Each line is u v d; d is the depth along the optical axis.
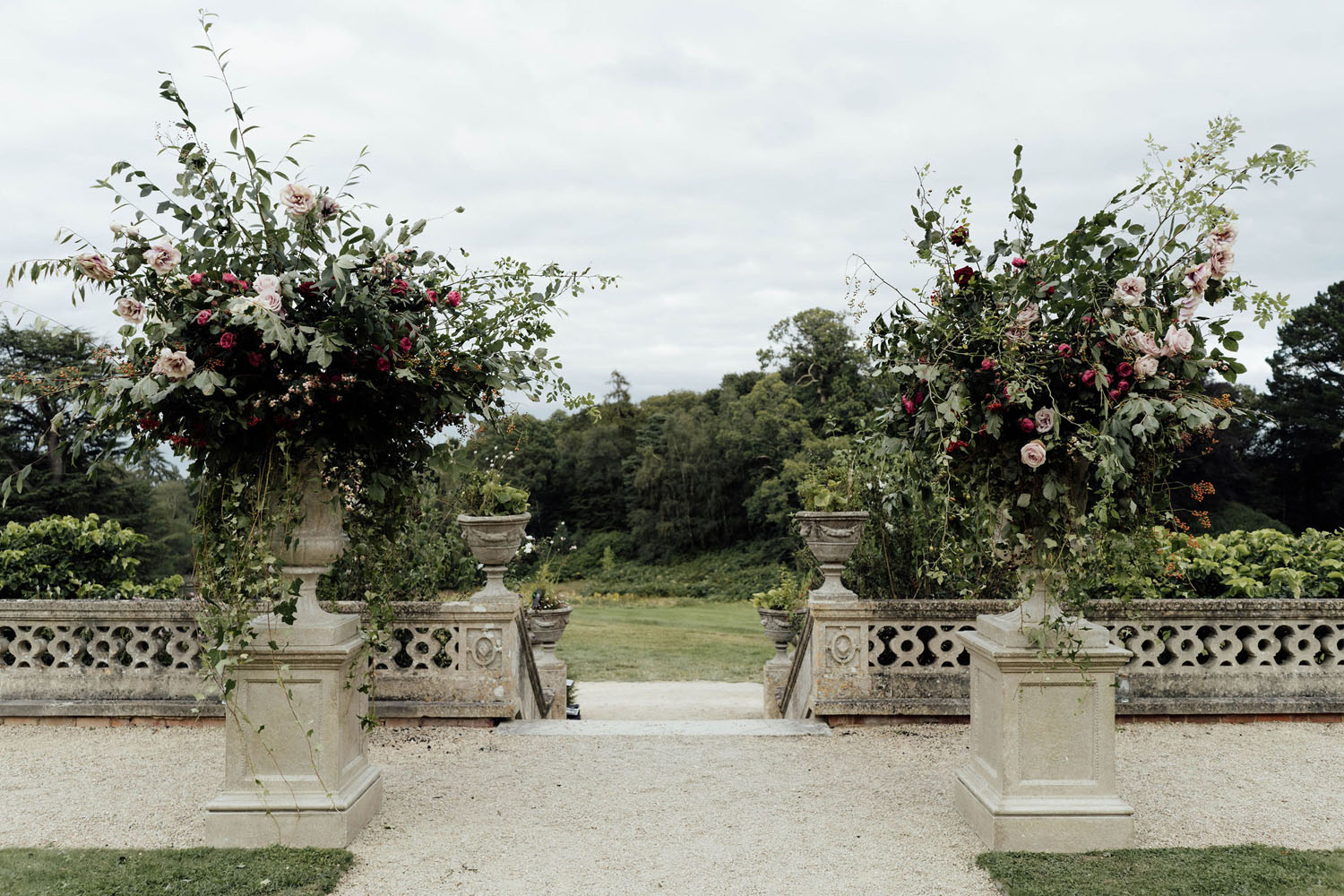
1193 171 3.53
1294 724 5.52
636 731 5.57
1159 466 3.69
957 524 3.99
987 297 3.73
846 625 5.71
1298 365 38.38
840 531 5.79
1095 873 3.31
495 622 5.71
